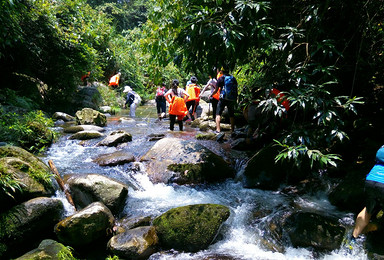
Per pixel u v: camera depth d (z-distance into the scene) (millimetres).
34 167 3711
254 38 3656
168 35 4625
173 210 3396
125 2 27344
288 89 3980
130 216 3559
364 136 4289
